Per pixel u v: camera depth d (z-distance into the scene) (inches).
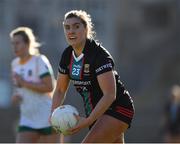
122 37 3715.6
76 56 721.6
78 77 722.8
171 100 1441.9
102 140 723.4
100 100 697.0
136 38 3708.2
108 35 3730.3
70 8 3764.8
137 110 2787.9
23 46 961.5
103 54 708.0
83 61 715.4
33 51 972.6
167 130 1446.9
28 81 957.8
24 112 970.7
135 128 2410.2
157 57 3513.8
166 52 3538.4
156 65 3412.9
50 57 3663.9
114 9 3747.5
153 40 3698.3
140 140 2351.1
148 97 2999.5
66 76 745.0
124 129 735.7
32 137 965.2
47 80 956.6
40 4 3754.9
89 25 719.1
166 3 3860.7
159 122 2498.8
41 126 964.0
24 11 3747.5
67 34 709.3
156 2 3786.9
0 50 3609.7
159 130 2348.7
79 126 700.0
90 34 721.6
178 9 3804.1
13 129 2351.1
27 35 967.6
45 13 3759.8
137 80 3294.8
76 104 2650.1
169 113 1440.7
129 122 737.6
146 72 3380.9
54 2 3754.9
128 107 734.5
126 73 3393.2
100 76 700.7
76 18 706.2
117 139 748.6
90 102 733.9
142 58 3563.0
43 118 965.2
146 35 3715.6
